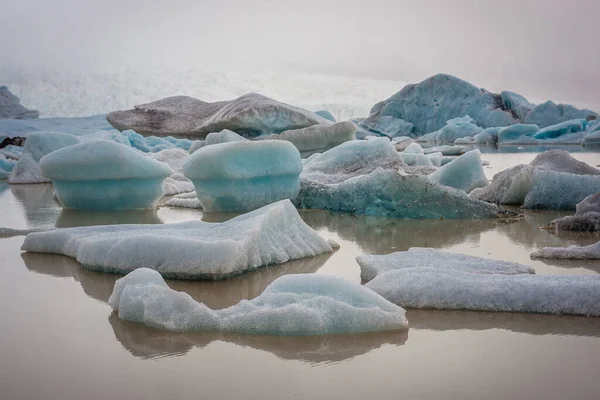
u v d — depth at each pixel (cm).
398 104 2750
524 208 678
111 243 394
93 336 273
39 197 823
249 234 391
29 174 1021
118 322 292
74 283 365
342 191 678
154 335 273
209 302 326
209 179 648
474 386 218
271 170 660
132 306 292
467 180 775
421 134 2714
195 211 682
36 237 450
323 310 276
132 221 612
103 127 2309
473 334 274
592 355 247
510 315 301
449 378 225
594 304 300
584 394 211
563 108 2509
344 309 277
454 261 380
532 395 210
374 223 598
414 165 1003
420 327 283
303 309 273
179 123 2019
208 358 246
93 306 319
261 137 1361
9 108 2669
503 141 2262
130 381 224
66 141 1067
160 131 2009
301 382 222
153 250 378
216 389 217
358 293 291
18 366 240
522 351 252
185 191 882
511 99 2616
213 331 277
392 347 258
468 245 481
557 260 416
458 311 308
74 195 693
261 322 273
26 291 349
